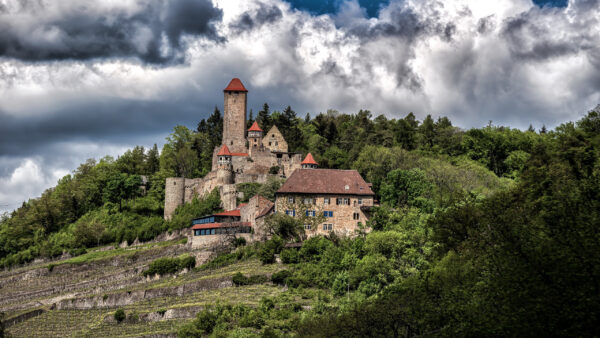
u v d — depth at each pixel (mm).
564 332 42344
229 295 106062
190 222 153250
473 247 59625
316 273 105750
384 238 101250
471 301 53656
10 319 113812
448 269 66562
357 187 127938
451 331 52250
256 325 89562
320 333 73062
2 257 167875
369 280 94500
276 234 122375
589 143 73562
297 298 99438
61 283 138750
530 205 59750
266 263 115125
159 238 157500
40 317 117312
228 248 126688
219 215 138625
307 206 124750
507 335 44594
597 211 51031
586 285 43375
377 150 164375
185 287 113125
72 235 168250
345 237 118500
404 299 70125
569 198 54188
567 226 49281
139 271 129500
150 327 102750
